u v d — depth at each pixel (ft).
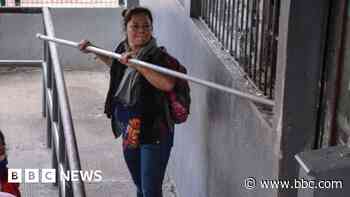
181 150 16.44
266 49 10.18
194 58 14.60
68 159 9.32
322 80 8.36
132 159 13.73
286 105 8.41
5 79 23.97
